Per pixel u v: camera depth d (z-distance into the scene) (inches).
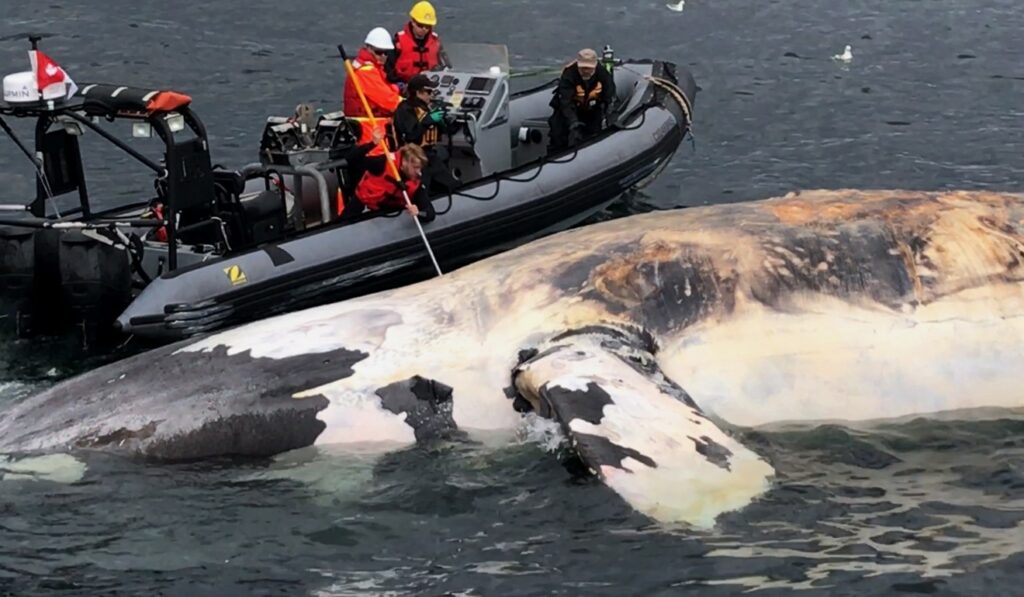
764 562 340.8
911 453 396.5
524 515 365.1
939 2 1048.8
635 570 339.6
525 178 615.5
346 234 560.4
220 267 523.8
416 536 357.7
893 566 340.2
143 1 1040.8
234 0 1051.3
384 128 596.4
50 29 976.3
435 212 585.9
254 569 343.3
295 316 421.7
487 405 396.8
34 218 546.9
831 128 797.9
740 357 405.7
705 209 443.8
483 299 412.5
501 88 639.8
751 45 954.1
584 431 360.5
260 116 823.1
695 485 352.8
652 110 684.7
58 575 339.9
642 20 1012.5
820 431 404.8
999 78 880.3
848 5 1043.3
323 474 385.1
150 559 346.9
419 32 658.2
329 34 982.4
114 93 510.9
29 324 532.4
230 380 398.3
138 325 503.2
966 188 705.0
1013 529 357.4
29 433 393.1
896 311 413.7
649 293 408.2
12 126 808.3
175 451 387.5
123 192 705.0
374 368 399.5
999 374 413.1
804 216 430.9
